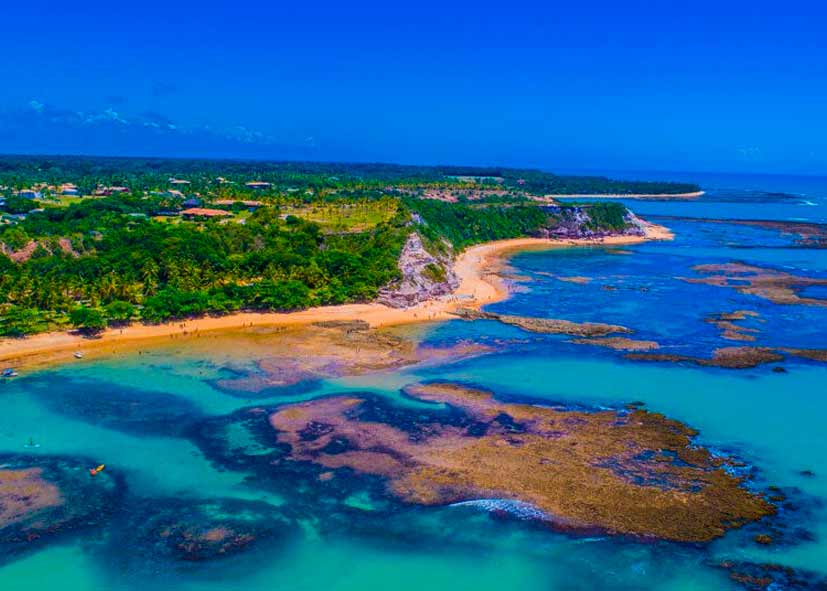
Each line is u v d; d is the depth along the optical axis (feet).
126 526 202.39
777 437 260.42
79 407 282.77
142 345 364.58
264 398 295.28
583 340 388.37
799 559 187.83
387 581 182.29
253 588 179.32
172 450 247.09
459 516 207.41
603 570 184.96
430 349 370.12
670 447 250.37
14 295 391.04
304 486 223.71
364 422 270.67
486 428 265.75
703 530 200.23
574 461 239.50
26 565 185.16
